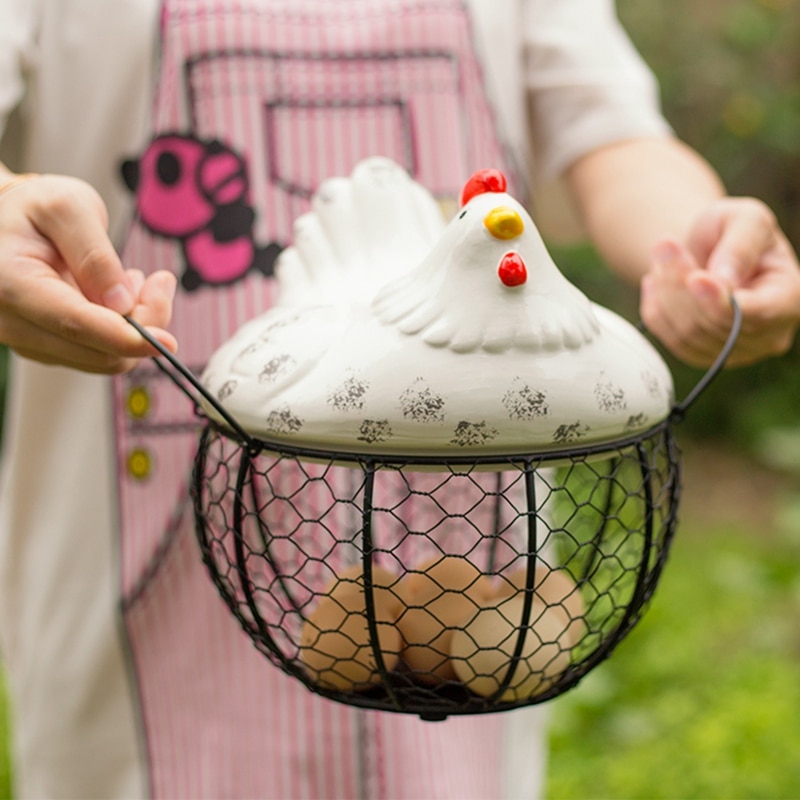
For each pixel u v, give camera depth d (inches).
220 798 40.7
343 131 41.9
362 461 25.2
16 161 44.8
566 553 42.2
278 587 39.8
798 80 144.6
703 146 144.4
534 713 47.2
